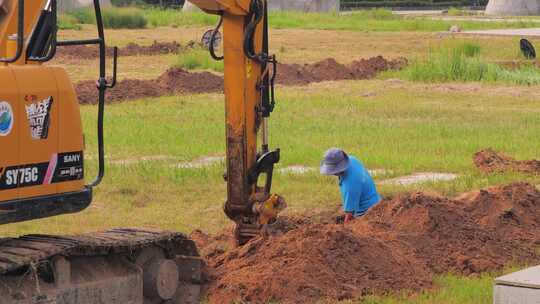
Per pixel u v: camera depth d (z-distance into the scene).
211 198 23.56
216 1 16.83
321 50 67.75
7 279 12.82
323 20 97.31
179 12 96.56
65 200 13.26
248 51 17.20
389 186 24.33
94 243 13.62
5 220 12.55
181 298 15.45
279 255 16.17
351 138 32.12
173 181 25.16
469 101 43.06
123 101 41.41
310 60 60.62
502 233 18.78
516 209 19.75
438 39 76.62
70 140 13.26
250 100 17.52
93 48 62.50
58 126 13.09
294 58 61.69
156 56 61.16
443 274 16.77
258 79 17.58
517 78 49.91
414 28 90.44
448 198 20.97
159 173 25.81
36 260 12.71
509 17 114.25
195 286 15.62
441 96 44.59
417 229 17.91
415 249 17.28
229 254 16.89
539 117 37.91
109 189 24.14
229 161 17.55
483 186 24.55
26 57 13.20
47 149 12.95
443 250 17.48
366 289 15.45
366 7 136.75
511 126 35.38
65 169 13.22
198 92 44.81
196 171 26.00
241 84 17.36
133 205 22.91
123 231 15.05
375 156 28.48
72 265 13.77
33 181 12.80
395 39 77.31
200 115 37.53
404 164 27.47
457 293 15.49
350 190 19.03
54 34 12.96
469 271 16.97
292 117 36.91
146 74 51.81
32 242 13.46
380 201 19.02
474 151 29.86
